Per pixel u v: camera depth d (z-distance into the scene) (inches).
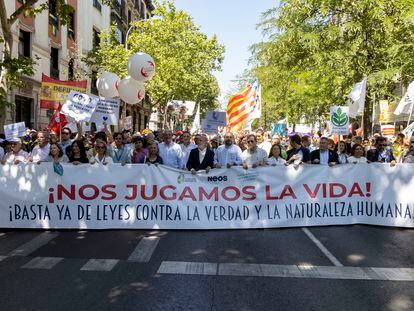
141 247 278.4
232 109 513.0
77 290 206.7
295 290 209.3
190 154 356.5
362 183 346.0
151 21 1157.1
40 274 227.8
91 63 1066.1
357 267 242.7
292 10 669.3
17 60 426.0
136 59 471.5
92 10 1246.3
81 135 469.7
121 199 329.7
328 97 719.7
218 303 193.6
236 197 333.4
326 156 369.4
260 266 242.8
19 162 327.9
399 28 609.6
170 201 330.3
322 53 641.0
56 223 328.5
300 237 307.6
